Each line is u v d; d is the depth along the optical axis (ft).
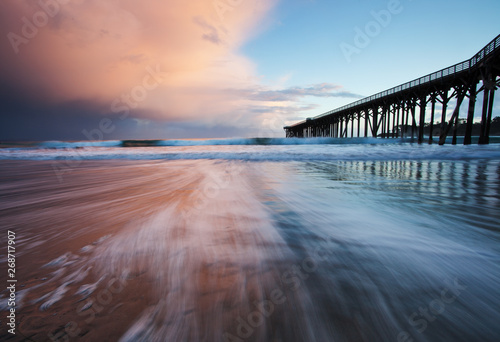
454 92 46.75
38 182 14.08
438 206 8.00
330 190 10.63
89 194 10.37
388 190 10.68
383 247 4.81
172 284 3.51
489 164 20.85
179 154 34.71
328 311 2.96
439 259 4.31
